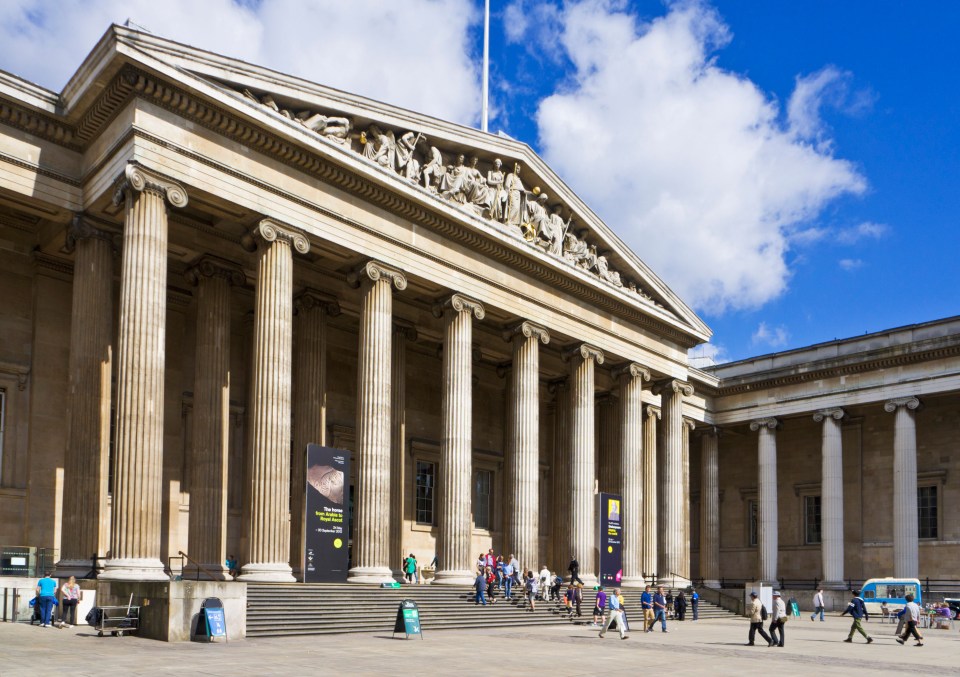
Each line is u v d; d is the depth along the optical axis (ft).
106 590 102.22
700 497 250.98
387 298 142.51
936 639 147.95
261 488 121.90
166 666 71.67
